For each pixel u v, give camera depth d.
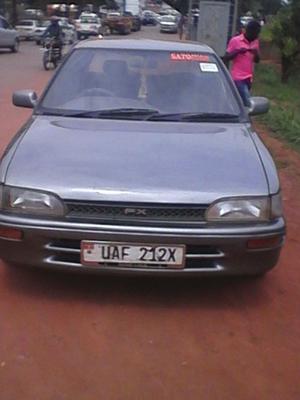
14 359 3.57
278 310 4.29
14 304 4.20
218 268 4.00
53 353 3.64
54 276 4.61
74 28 38.06
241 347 3.80
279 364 3.63
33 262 4.02
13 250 4.03
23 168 4.07
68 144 4.36
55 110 5.09
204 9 15.68
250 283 4.68
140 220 3.88
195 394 3.32
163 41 5.93
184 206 3.89
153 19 83.06
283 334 3.97
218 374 3.51
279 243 4.12
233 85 5.46
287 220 6.24
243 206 3.97
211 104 5.20
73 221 3.90
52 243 3.98
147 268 3.94
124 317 4.08
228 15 15.72
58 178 3.96
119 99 5.15
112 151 4.27
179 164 4.14
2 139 9.47
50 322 3.99
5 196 4.03
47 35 21.81
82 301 4.27
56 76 5.39
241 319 4.14
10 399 3.22
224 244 3.93
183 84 5.31
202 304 4.32
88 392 3.30
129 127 4.75
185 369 3.54
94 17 50.22
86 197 3.88
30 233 3.94
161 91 5.23
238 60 10.80
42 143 4.38
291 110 14.25
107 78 5.32
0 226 4.02
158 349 3.73
